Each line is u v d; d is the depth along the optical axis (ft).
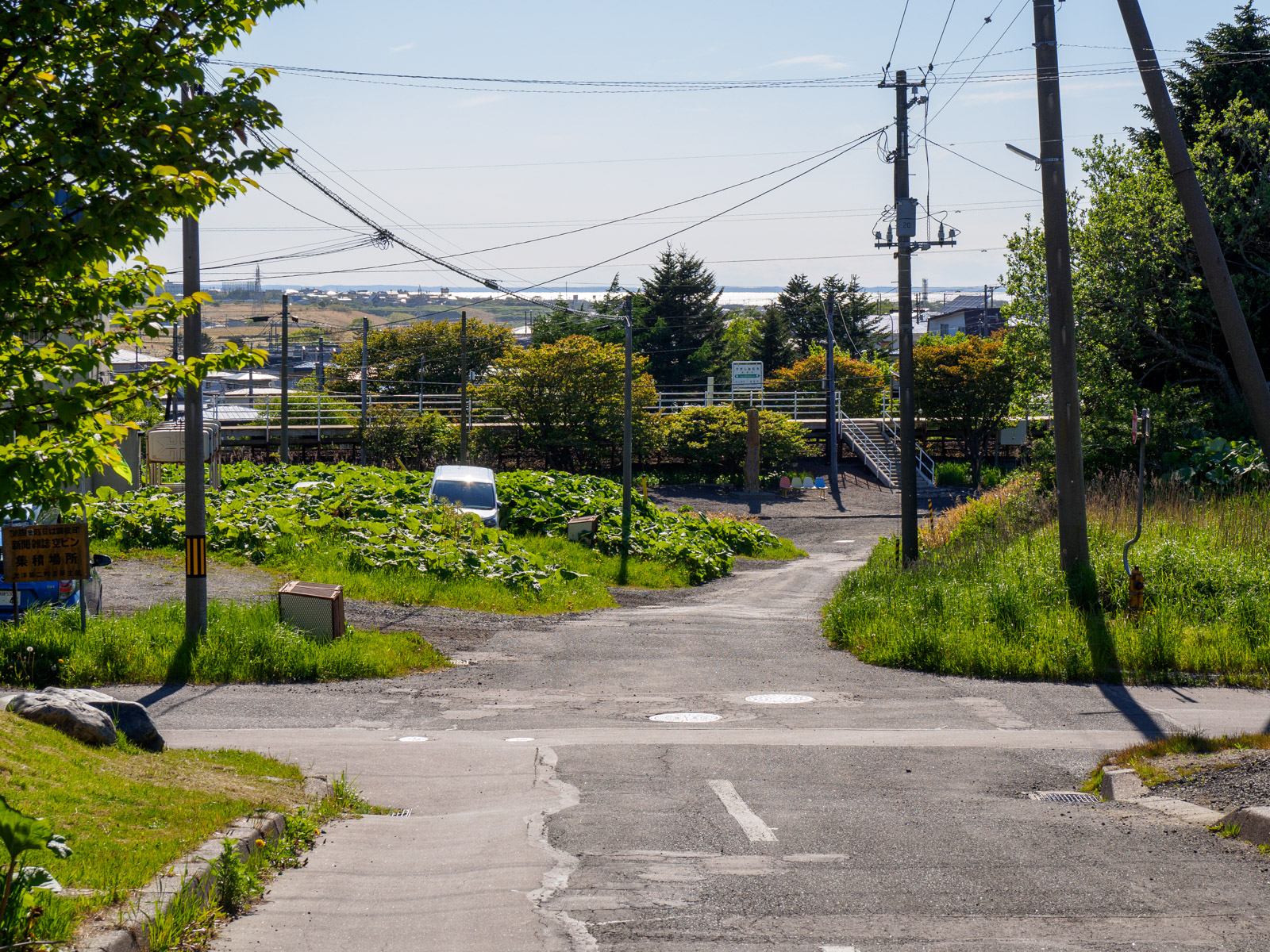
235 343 17.95
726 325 347.97
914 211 85.71
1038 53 56.39
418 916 17.56
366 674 48.26
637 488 158.30
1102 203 94.94
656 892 18.99
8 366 16.90
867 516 173.47
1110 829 23.77
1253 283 92.58
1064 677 46.16
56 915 14.25
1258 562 56.44
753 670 50.47
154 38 16.57
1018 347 99.71
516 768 30.99
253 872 19.01
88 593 52.60
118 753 25.32
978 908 18.17
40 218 15.10
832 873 20.39
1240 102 93.66
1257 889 19.06
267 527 86.58
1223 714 38.50
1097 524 68.44
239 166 17.58
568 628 66.23
